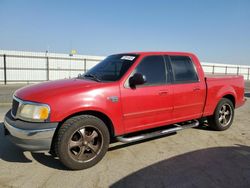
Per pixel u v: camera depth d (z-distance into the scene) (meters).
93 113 3.60
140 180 3.12
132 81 3.74
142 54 4.18
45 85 3.74
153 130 4.65
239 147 4.45
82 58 29.44
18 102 3.40
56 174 3.27
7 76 24.75
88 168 3.47
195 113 4.85
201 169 3.48
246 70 45.22
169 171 3.40
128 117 3.83
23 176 3.19
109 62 4.45
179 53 4.70
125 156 3.93
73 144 3.37
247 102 10.80
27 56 25.70
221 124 5.46
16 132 3.15
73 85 3.56
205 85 4.91
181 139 4.87
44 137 3.12
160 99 4.16
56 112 3.17
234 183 3.08
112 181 3.09
